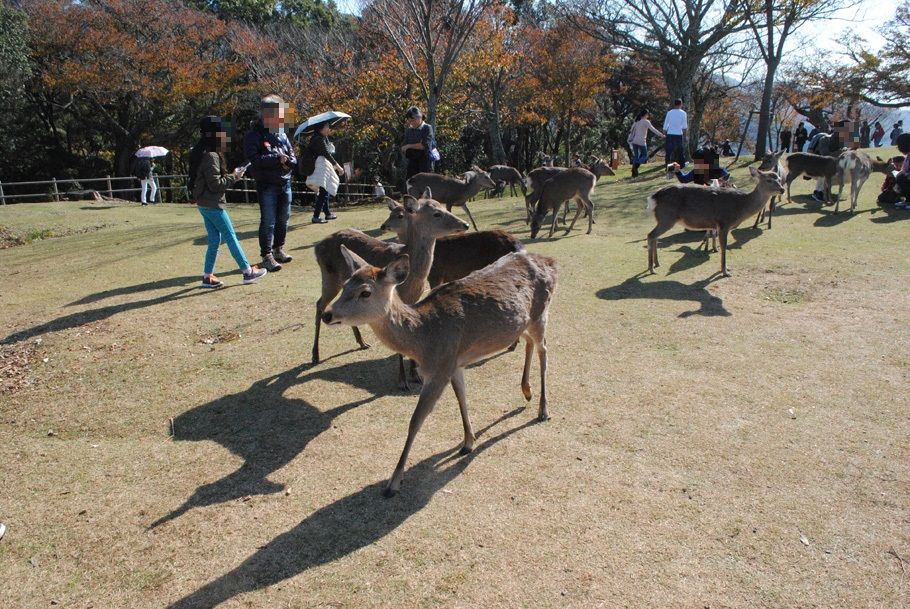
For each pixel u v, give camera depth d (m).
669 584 3.01
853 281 7.34
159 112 28.84
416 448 4.29
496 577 3.10
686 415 4.55
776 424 4.39
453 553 3.27
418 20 17.80
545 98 28.08
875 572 3.04
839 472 3.82
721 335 5.98
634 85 36.12
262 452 4.33
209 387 5.36
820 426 4.35
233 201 26.27
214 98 29.34
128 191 23.78
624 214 12.13
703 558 3.17
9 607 3.08
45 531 3.63
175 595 3.10
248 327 6.70
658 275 7.96
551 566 3.15
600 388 5.02
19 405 5.27
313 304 7.26
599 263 8.60
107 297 7.96
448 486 3.84
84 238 12.86
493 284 4.32
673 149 16.30
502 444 4.29
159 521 3.66
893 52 22.30
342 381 5.38
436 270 6.20
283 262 9.08
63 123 31.69
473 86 25.78
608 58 28.38
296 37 27.28
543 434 4.39
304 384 5.34
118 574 3.27
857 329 5.98
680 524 3.42
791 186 13.69
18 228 14.46
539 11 31.80
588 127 37.19
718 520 3.44
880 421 4.38
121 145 30.36
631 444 4.21
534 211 11.22
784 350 5.60
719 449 4.11
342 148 26.97
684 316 6.50
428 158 11.23
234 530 3.54
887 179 11.20
